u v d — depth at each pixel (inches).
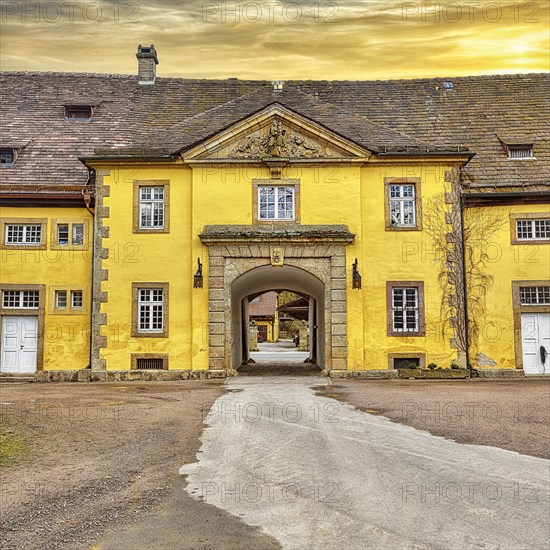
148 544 226.1
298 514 258.4
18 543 226.7
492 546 224.5
